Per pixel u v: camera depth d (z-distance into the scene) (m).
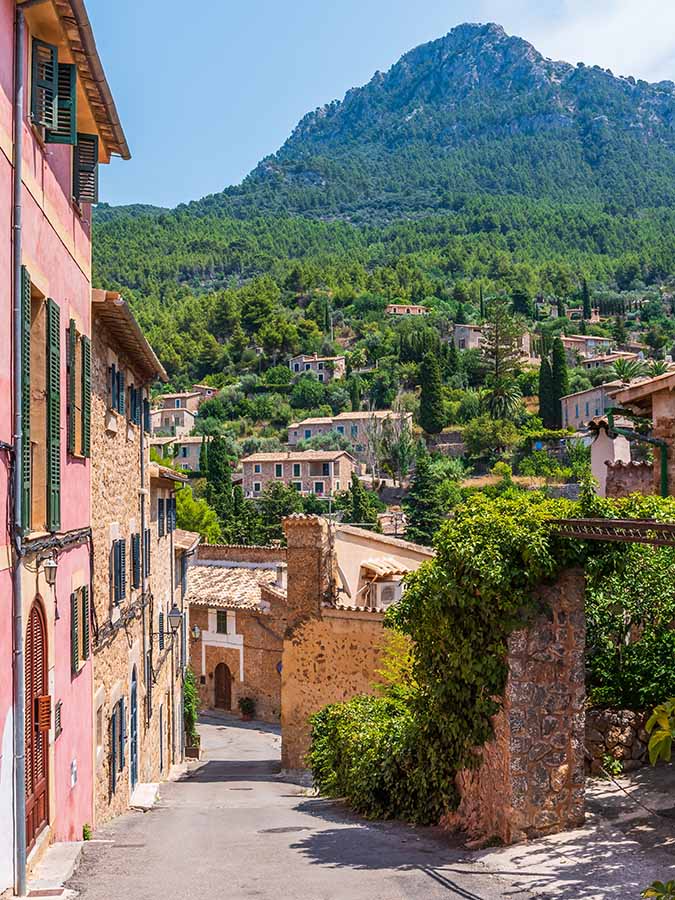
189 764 30.41
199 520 66.50
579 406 114.81
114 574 16.27
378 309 193.88
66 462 11.82
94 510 14.31
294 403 148.88
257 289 194.88
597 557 11.56
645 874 9.42
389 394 143.00
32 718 9.89
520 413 121.94
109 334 15.76
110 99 12.25
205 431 135.00
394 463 111.88
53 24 10.01
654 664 13.87
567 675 11.46
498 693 11.52
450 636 12.02
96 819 14.03
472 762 12.12
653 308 192.75
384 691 19.47
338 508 95.50
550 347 156.12
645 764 13.45
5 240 8.80
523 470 102.31
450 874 9.77
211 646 43.50
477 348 149.38
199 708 43.78
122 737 17.05
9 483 8.95
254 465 115.06
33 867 9.59
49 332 10.63
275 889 9.01
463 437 114.00
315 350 171.75
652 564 13.70
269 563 45.53
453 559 11.78
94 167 12.92
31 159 9.91
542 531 11.41
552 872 9.71
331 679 22.72
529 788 11.18
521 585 11.36
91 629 13.71
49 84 10.26
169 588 28.06
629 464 18.34
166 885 9.15
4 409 8.71
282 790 21.55
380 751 14.52
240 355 172.50
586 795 12.48
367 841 11.92
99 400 14.88
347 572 25.17
